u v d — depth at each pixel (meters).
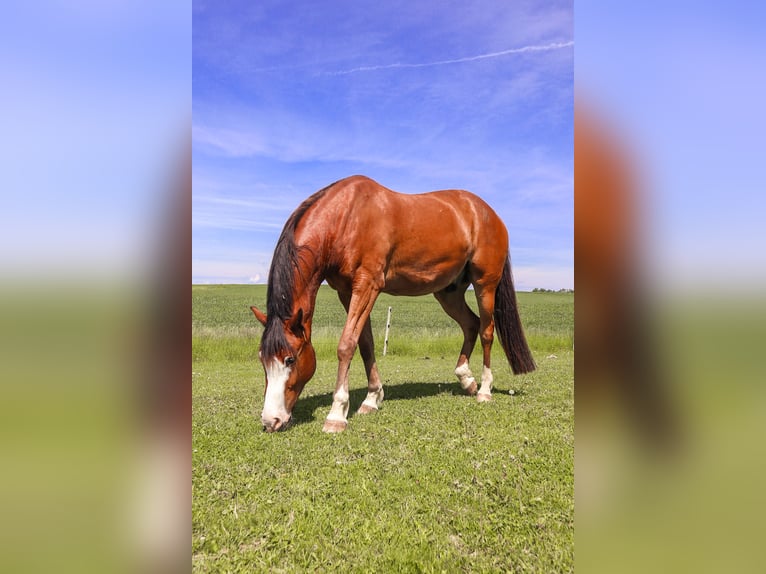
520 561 2.26
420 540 2.43
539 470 3.36
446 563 2.26
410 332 16.20
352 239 4.74
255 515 2.76
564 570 2.17
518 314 6.28
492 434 4.22
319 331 13.78
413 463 3.54
